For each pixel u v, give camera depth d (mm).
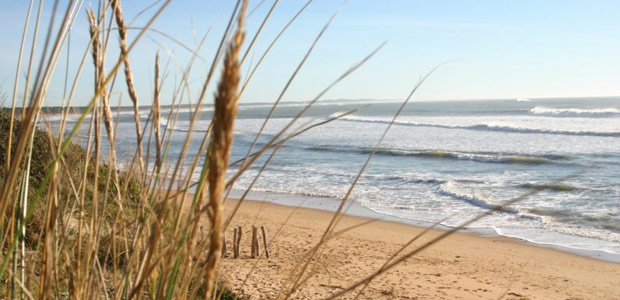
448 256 15906
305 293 10461
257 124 76938
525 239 17938
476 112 97438
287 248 15258
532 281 13734
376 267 13906
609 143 41031
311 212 21969
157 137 1554
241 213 20906
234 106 726
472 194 24672
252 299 9016
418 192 25938
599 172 29141
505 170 31672
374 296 11367
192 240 1413
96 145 1530
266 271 12055
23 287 1431
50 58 1210
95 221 1571
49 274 1498
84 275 1537
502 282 13461
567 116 70938
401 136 54719
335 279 12156
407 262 14922
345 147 45625
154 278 1488
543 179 27781
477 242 17672
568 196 23703
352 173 31734
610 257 15906
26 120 1207
